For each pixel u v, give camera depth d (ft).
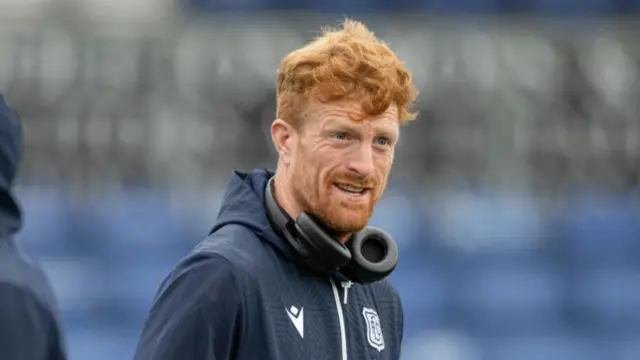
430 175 87.97
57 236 85.92
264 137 87.04
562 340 87.66
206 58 87.51
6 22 88.07
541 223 88.58
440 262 87.45
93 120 86.48
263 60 87.86
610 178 88.99
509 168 88.43
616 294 88.12
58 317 19.61
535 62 89.45
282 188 25.13
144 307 85.40
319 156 23.90
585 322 88.28
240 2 103.50
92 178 86.58
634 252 88.58
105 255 86.02
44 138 86.22
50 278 84.84
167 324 23.30
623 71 89.76
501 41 89.97
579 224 88.63
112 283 85.56
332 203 24.02
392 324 27.58
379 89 23.65
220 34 89.15
